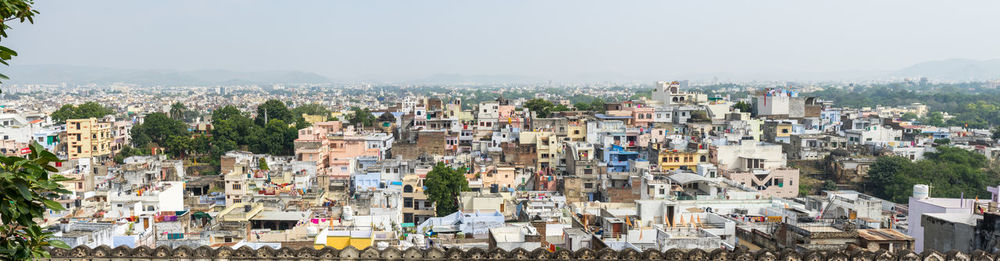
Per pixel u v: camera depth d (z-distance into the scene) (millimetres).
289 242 59375
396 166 121562
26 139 151000
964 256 37219
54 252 36594
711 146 125500
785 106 172875
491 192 102375
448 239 67625
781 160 126812
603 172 117625
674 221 66750
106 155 152625
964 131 198750
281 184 110000
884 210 85500
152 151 156375
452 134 148250
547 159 135500
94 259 36938
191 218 91812
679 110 168875
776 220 67312
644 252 37531
